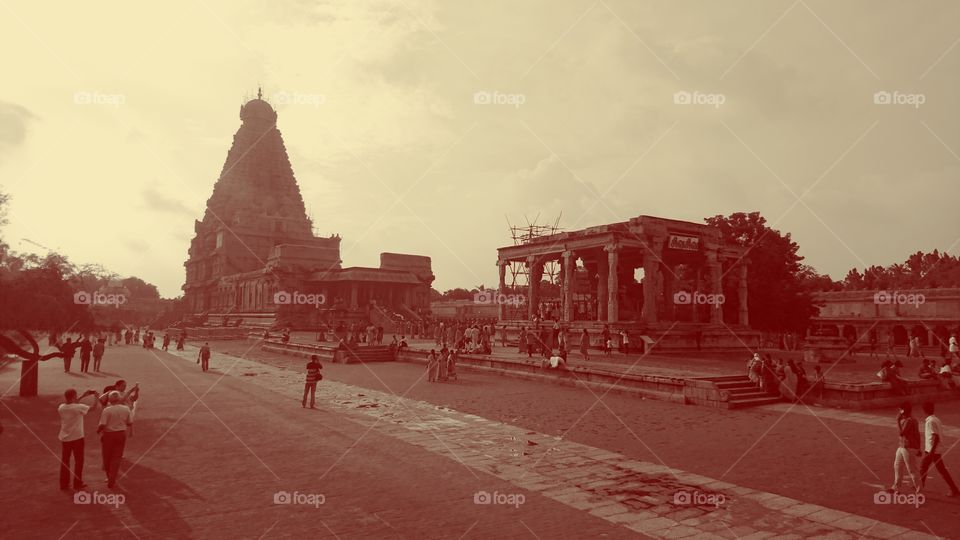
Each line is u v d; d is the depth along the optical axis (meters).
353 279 77.12
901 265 97.94
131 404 13.99
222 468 11.60
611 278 41.06
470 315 87.31
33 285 20.42
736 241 51.16
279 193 111.62
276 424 16.66
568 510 9.36
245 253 101.38
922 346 60.66
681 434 15.61
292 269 78.12
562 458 12.90
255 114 113.88
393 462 12.35
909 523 8.88
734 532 8.46
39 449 13.02
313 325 73.81
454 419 17.78
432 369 28.30
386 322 71.25
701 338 40.81
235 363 39.72
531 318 48.53
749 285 49.41
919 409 20.64
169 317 110.38
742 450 13.73
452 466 12.09
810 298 52.09
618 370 26.33
